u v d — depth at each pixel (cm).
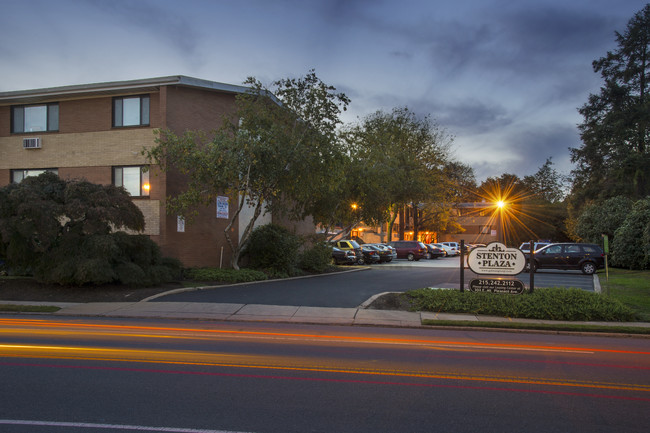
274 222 2523
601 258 2394
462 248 1377
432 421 483
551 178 8062
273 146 1753
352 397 554
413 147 4206
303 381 617
